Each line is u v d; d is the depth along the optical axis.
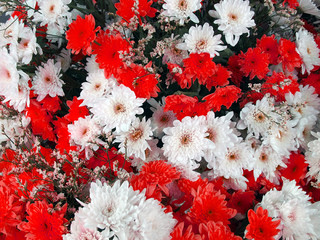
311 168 0.43
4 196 0.34
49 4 0.41
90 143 0.39
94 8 0.45
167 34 0.42
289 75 0.44
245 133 0.43
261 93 0.40
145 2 0.39
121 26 0.38
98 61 0.37
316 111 0.43
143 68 0.37
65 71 0.45
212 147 0.37
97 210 0.28
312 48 0.45
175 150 0.38
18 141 0.41
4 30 0.42
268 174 0.43
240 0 0.38
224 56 0.42
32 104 0.42
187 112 0.38
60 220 0.30
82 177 0.37
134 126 0.39
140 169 0.41
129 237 0.28
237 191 0.43
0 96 0.47
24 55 0.39
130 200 0.29
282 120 0.39
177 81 0.41
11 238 0.33
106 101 0.37
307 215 0.34
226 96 0.38
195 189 0.37
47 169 0.38
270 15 0.45
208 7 0.44
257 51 0.40
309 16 0.56
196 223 0.33
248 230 0.31
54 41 0.46
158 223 0.29
